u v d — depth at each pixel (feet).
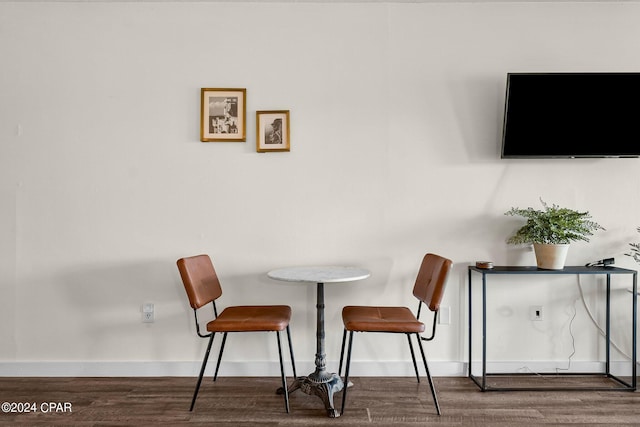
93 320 9.10
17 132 9.05
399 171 9.11
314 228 9.11
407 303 9.07
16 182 9.07
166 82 9.08
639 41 9.03
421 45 9.11
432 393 7.39
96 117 9.08
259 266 9.11
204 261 8.39
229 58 9.12
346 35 9.12
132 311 9.11
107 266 9.11
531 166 9.06
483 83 9.07
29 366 9.04
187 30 9.11
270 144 9.05
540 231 8.36
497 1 9.08
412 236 9.10
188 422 7.05
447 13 9.11
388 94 9.11
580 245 9.04
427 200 9.11
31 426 6.95
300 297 9.09
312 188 9.11
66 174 9.07
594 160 9.04
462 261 9.09
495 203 9.07
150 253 9.11
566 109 8.66
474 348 9.07
